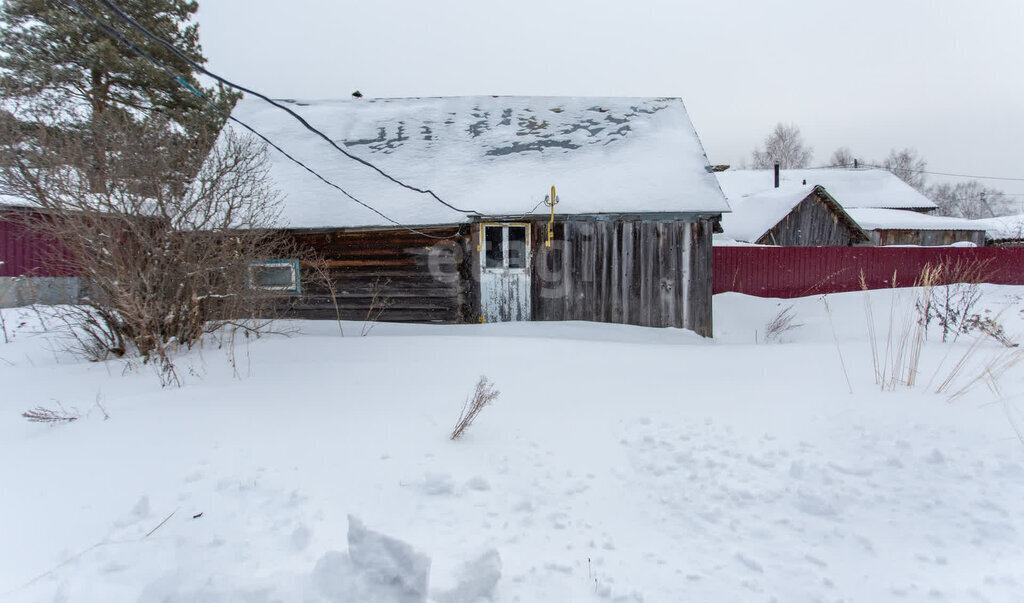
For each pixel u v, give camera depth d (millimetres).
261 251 7180
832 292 13125
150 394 4477
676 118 11164
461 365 5531
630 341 8156
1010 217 33031
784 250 13195
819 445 3346
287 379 4938
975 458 3033
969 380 4395
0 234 10344
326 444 3418
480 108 11781
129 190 5641
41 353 6438
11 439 3584
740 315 10875
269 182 9602
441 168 9906
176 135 6410
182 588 1845
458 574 1978
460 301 9078
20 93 6777
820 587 2090
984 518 2498
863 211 28250
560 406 4238
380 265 9227
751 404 4141
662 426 3781
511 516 2643
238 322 7301
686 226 8914
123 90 15898
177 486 2855
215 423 3775
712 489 2918
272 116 11445
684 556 2332
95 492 2791
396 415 3975
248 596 1806
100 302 5871
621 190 9125
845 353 5871
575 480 3051
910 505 2656
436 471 3029
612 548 2391
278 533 2391
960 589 2031
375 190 9492
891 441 3312
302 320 9125
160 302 5879
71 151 5547
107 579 2020
